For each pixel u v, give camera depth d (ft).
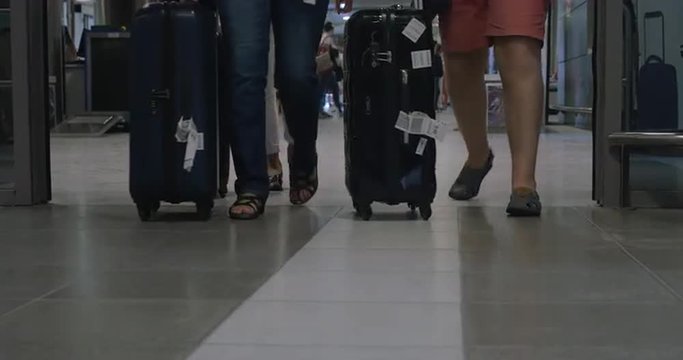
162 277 7.30
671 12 11.94
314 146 11.96
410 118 10.34
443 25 12.02
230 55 10.66
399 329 5.63
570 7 36.45
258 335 5.51
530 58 10.80
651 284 6.90
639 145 11.32
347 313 6.04
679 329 5.58
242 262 7.93
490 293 6.61
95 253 8.48
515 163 10.96
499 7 10.79
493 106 34.01
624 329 5.58
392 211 11.44
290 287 6.86
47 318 5.98
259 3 10.54
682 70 12.01
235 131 10.89
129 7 42.34
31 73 12.25
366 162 10.45
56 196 13.46
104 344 5.33
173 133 10.39
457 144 25.09
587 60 32.65
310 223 10.42
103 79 34.96
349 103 10.48
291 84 11.12
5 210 11.84
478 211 11.34
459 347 5.21
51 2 33.37
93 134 31.45
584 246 8.65
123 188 14.58
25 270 7.66
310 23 10.97
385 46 10.33
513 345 5.24
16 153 12.23
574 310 6.08
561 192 13.50
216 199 13.10
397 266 7.69
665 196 11.52
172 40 10.31
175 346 5.28
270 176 14.02
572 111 34.71
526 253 8.29
